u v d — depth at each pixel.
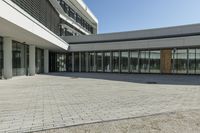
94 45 35.16
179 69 30.25
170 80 20.39
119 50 34.12
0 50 20.41
